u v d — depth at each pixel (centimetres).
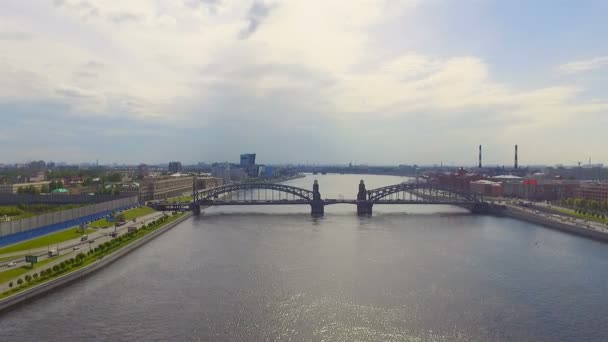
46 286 9488
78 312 8406
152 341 7250
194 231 17738
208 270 11312
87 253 12056
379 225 19775
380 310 8581
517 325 7894
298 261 12325
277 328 7769
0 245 12712
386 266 11819
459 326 7862
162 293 9494
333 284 10169
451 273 11144
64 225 15925
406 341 7294
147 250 13725
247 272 11144
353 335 7525
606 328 7769
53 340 7256
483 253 13525
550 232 17762
